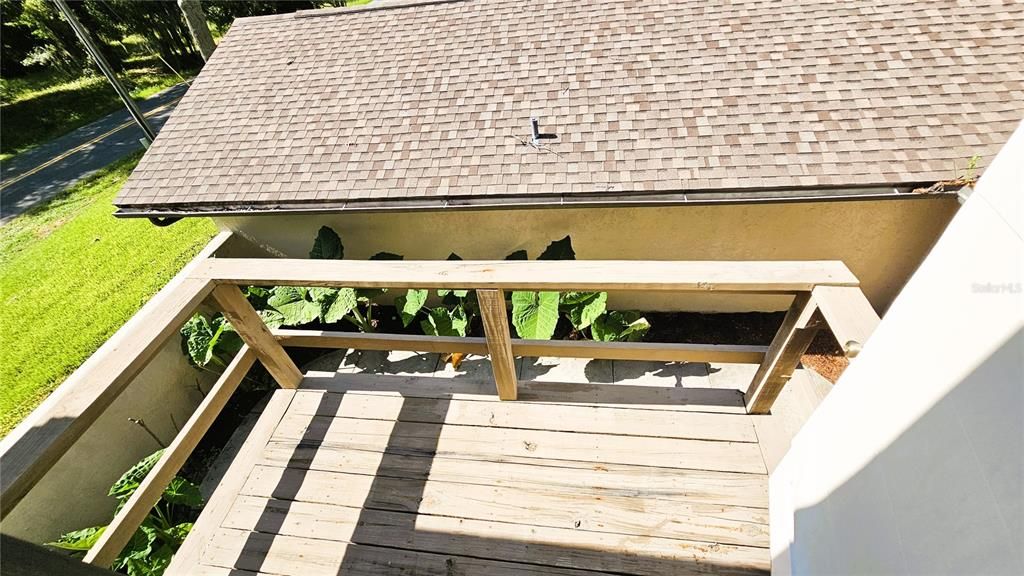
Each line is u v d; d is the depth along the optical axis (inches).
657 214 118.6
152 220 119.6
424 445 68.5
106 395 40.1
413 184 110.7
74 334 160.7
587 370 124.1
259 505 64.3
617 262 51.2
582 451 65.2
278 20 166.2
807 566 46.1
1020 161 23.0
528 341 67.5
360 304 151.6
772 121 104.4
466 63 134.6
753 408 65.9
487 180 108.2
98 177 305.6
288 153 122.1
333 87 136.9
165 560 82.9
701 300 137.2
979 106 98.4
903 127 98.3
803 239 118.0
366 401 75.3
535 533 58.2
